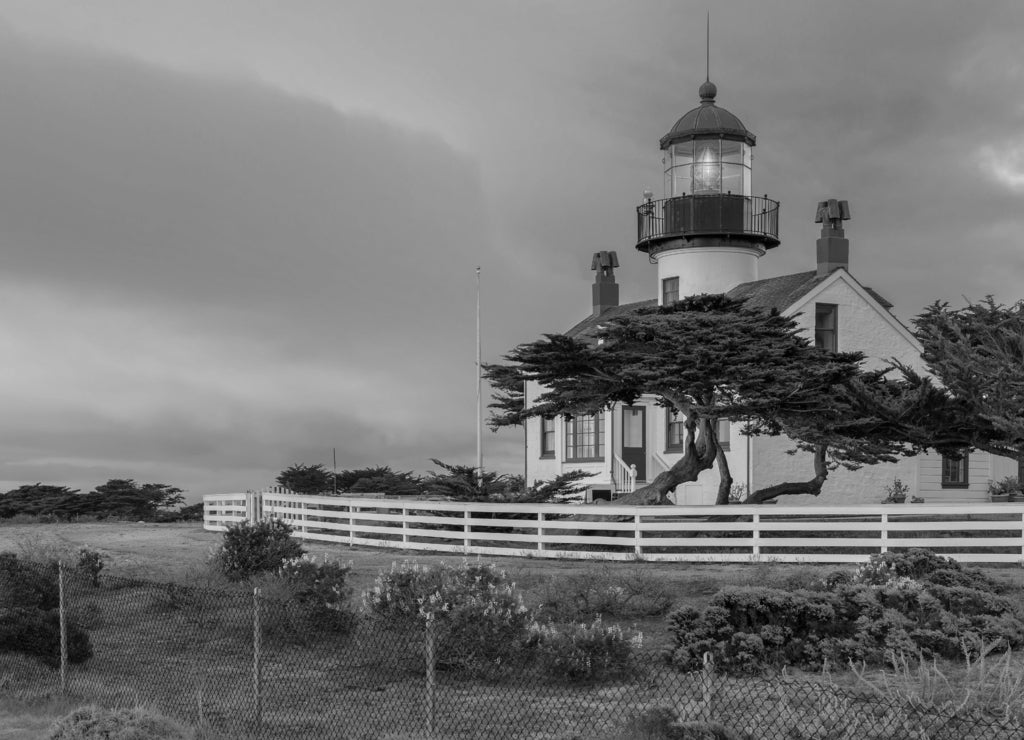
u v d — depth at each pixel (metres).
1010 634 14.65
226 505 39.03
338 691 13.21
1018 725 9.77
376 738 11.01
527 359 27.88
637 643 14.88
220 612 17.89
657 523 26.45
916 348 37.41
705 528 26.08
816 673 13.77
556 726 11.27
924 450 25.84
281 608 16.66
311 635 16.47
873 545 24.97
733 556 25.80
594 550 28.61
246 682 13.76
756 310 28.20
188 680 13.90
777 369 25.84
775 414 26.58
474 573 16.77
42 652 14.98
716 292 38.88
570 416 29.89
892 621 14.51
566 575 22.92
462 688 13.46
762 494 30.27
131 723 10.62
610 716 11.41
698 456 29.92
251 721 11.77
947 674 13.12
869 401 25.33
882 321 36.78
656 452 38.81
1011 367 21.45
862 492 35.94
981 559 24.45
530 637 14.54
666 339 27.31
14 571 17.73
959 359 21.92
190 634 16.80
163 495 70.12
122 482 69.94
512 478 42.41
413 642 14.89
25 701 13.02
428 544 29.83
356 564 26.30
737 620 14.48
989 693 11.38
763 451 34.44
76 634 15.24
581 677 13.70
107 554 27.45
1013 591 19.39
